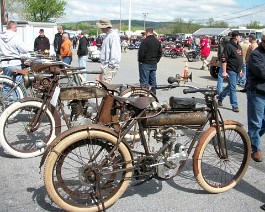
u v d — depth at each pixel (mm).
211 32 48469
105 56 6957
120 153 3275
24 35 17734
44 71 4801
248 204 3641
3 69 6871
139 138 3705
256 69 4391
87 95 4594
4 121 4520
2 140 4523
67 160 3760
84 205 3246
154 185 3963
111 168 3252
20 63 6887
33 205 3455
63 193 3381
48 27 18234
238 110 7773
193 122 3582
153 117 3430
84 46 11719
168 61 24047
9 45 6750
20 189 3783
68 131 3049
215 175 4145
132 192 3783
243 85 11766
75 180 3523
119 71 15562
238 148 4199
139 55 8414
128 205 3510
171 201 3625
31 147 4824
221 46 13141
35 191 3748
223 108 8109
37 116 4645
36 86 4637
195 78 14438
